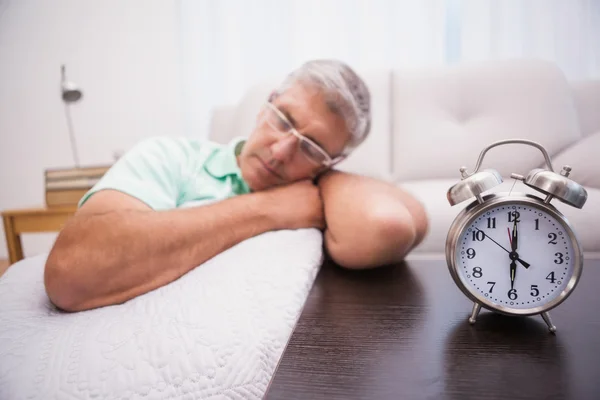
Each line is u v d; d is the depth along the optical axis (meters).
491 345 0.34
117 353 0.39
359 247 0.58
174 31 2.42
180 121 2.49
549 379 0.28
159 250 0.53
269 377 0.42
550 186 0.35
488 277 0.39
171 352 0.40
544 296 0.38
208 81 2.34
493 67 1.53
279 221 0.70
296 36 2.23
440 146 1.51
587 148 1.18
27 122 2.62
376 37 2.15
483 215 0.40
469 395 0.26
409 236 0.58
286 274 0.53
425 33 2.11
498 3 2.06
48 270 0.49
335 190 0.71
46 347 0.40
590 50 2.04
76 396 0.35
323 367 0.31
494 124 1.44
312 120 0.78
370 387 0.28
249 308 0.47
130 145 2.56
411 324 0.39
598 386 0.27
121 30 2.47
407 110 1.62
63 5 2.49
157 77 2.48
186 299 0.48
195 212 0.62
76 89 2.05
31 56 2.55
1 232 2.71
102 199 0.60
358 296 0.50
